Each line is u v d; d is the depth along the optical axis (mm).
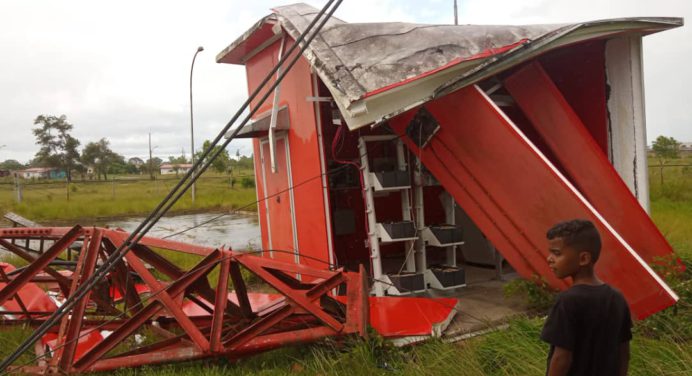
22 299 6551
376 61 6273
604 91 6922
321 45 6582
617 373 2541
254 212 24297
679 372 3984
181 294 4871
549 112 6152
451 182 6176
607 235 4918
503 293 6676
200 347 4672
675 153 41312
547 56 7180
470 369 4266
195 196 29516
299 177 7910
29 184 54719
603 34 6102
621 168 6770
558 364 2488
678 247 7297
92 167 83875
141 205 25797
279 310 4863
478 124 5703
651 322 4879
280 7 7777
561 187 5164
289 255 8422
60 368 4566
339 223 8000
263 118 8266
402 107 5914
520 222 5602
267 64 8688
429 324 5301
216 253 5027
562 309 2533
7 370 4551
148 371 4676
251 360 4902
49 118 72625
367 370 4465
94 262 5109
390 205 9258
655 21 6215
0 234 5633
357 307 4984
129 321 4746
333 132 8188
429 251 9414
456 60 5992
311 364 4656
